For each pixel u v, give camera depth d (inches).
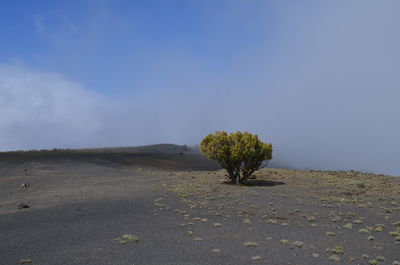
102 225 425.7
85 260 302.5
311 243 374.9
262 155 839.1
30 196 627.2
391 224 470.3
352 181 857.5
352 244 375.6
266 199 631.2
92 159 1657.2
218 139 833.5
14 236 374.9
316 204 593.6
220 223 457.1
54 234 383.2
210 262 304.3
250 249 346.0
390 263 319.9
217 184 810.2
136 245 347.9
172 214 502.0
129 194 658.2
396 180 902.4
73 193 660.1
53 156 1745.8
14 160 1498.5
